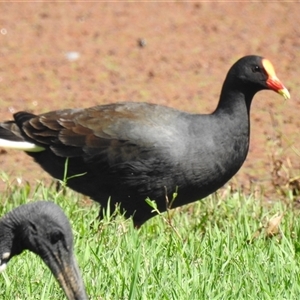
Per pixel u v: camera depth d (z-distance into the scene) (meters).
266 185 15.94
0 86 20.64
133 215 13.48
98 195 13.51
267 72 13.70
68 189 14.52
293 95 20.34
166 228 12.84
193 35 23.94
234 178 16.25
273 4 25.81
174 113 13.38
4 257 8.79
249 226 12.94
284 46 23.19
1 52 22.61
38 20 24.56
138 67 22.09
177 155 13.01
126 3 26.05
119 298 10.27
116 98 20.19
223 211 13.81
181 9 25.61
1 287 10.59
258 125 18.77
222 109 13.54
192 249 11.77
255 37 23.78
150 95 20.39
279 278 10.88
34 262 11.07
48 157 13.49
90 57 22.56
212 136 13.25
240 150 13.52
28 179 15.90
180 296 10.21
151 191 13.17
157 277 10.70
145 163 13.02
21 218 8.77
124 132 13.05
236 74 13.66
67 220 8.81
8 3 25.66
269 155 16.97
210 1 26.17
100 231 12.15
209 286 10.55
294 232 12.84
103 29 24.22
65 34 23.81
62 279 8.72
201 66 22.19
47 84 20.89
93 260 11.05
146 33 24.03
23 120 13.61
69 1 26.02
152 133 13.03
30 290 10.33
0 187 15.55
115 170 13.15
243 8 25.58
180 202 13.45
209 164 13.18
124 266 10.89
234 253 11.69
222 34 23.97
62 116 13.45
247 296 10.39
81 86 20.86
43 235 8.74
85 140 13.20
